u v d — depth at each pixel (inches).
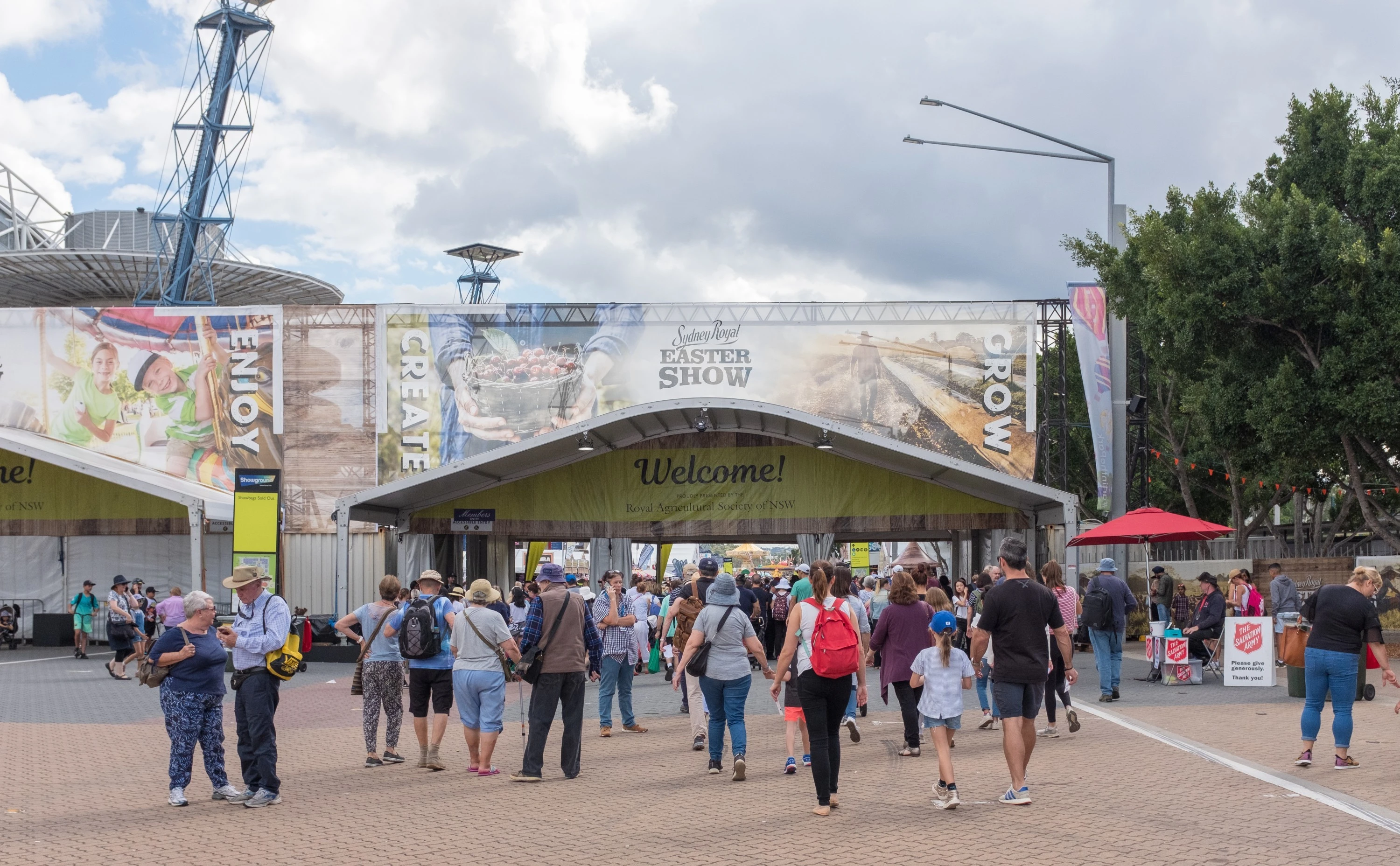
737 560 3186.5
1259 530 1743.4
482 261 2006.6
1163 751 453.4
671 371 1305.4
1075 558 919.7
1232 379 1005.8
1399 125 1016.9
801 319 1302.9
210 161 1784.0
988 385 1289.4
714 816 345.1
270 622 374.9
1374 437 932.0
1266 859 276.8
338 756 482.0
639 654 668.7
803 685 347.6
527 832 325.7
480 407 1309.1
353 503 986.1
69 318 1333.7
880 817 336.2
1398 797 350.6
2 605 1321.4
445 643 450.3
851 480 1187.3
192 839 320.2
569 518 1200.2
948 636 354.3
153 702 698.2
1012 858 283.0
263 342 1321.4
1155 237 977.5
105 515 1296.8
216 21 1804.9
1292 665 633.6
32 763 463.2
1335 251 922.1
